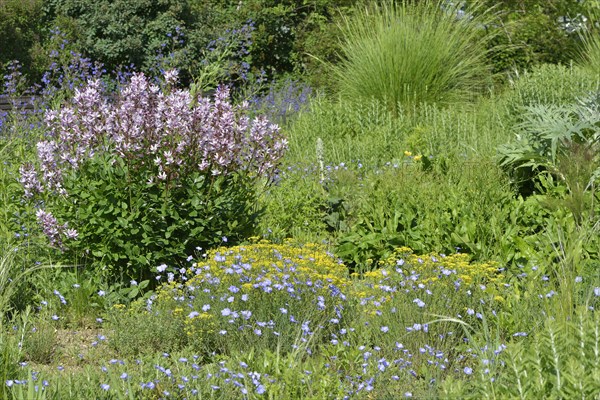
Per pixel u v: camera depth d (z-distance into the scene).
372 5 15.72
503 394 3.78
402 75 13.38
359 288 6.22
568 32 17.08
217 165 6.78
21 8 17.75
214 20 19.67
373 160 10.26
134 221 6.48
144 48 18.72
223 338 5.29
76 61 12.74
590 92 10.30
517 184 8.36
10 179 7.90
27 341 5.33
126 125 6.53
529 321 5.20
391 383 4.57
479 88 14.37
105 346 5.63
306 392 4.36
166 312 5.56
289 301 5.40
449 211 7.41
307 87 15.70
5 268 6.00
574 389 3.56
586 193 7.36
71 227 6.59
